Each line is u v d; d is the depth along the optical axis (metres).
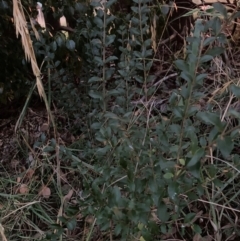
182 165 0.71
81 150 1.34
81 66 1.56
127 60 1.20
